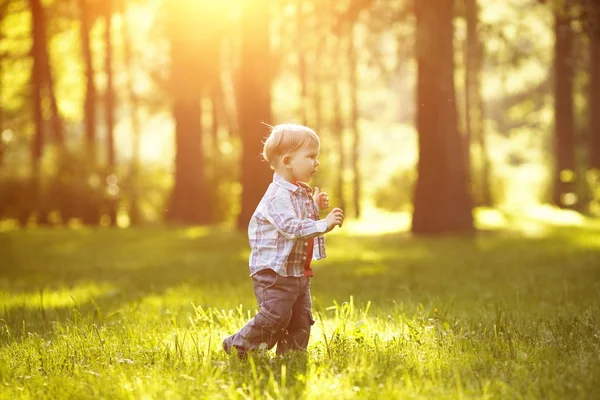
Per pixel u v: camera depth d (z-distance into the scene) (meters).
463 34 24.06
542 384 4.02
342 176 40.41
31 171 32.53
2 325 6.98
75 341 5.62
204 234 23.23
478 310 7.07
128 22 42.69
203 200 30.61
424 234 23.39
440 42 20.94
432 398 3.85
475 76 34.03
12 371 4.83
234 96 40.03
